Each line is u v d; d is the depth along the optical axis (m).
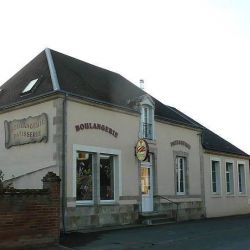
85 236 14.95
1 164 18.39
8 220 11.70
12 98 19.06
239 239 15.20
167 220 20.98
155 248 13.05
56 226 12.84
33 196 12.35
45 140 16.70
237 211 28.47
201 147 25.09
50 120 16.69
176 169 22.89
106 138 18.22
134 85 24.06
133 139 19.73
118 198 18.53
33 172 16.69
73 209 16.30
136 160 19.75
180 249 12.86
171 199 21.88
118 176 18.64
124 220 18.70
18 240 11.84
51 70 18.56
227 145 29.61
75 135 16.80
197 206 24.03
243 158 30.20
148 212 20.20
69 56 21.75
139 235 15.52
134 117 20.02
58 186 13.02
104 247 12.84
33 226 12.23
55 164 16.12
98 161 17.70
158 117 21.42
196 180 24.25
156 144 21.23
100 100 18.27
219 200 26.55
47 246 12.52
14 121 18.14
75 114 16.94
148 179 20.69
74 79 19.08
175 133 22.89
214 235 16.28
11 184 17.06
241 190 29.95
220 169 27.19
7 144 18.27
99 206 17.50
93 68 22.39
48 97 16.77
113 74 23.61
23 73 21.14
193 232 16.83
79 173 17.05
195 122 27.66
